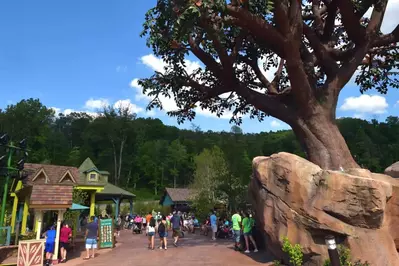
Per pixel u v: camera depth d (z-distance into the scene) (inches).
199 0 341.7
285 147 2901.1
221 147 1295.5
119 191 1354.6
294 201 362.6
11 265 448.1
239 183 1027.3
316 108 449.1
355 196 318.7
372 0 462.0
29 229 783.1
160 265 417.1
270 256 438.3
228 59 475.8
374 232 316.5
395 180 361.4
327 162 428.1
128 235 1042.7
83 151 3257.9
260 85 608.4
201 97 629.0
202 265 402.9
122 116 3385.8
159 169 3282.5
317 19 535.8
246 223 488.4
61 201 499.5
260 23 398.0
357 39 466.6
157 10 407.8
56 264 471.2
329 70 479.8
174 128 4372.5
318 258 329.4
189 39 502.3
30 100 3070.9
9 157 606.5
